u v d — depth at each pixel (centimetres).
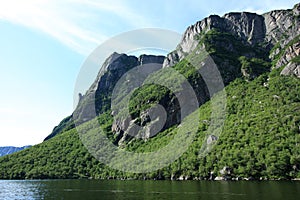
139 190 8156
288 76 17588
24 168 17300
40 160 17925
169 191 7644
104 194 7562
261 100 15812
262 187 7844
